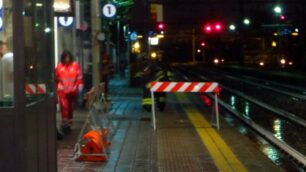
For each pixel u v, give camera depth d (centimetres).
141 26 3222
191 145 1221
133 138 1322
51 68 736
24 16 595
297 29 7125
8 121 588
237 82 4397
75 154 1052
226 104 2309
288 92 2948
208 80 4806
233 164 1009
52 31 745
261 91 3181
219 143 1248
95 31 1839
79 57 2131
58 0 1565
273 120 1762
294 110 2038
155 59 1969
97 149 1035
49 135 718
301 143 1302
